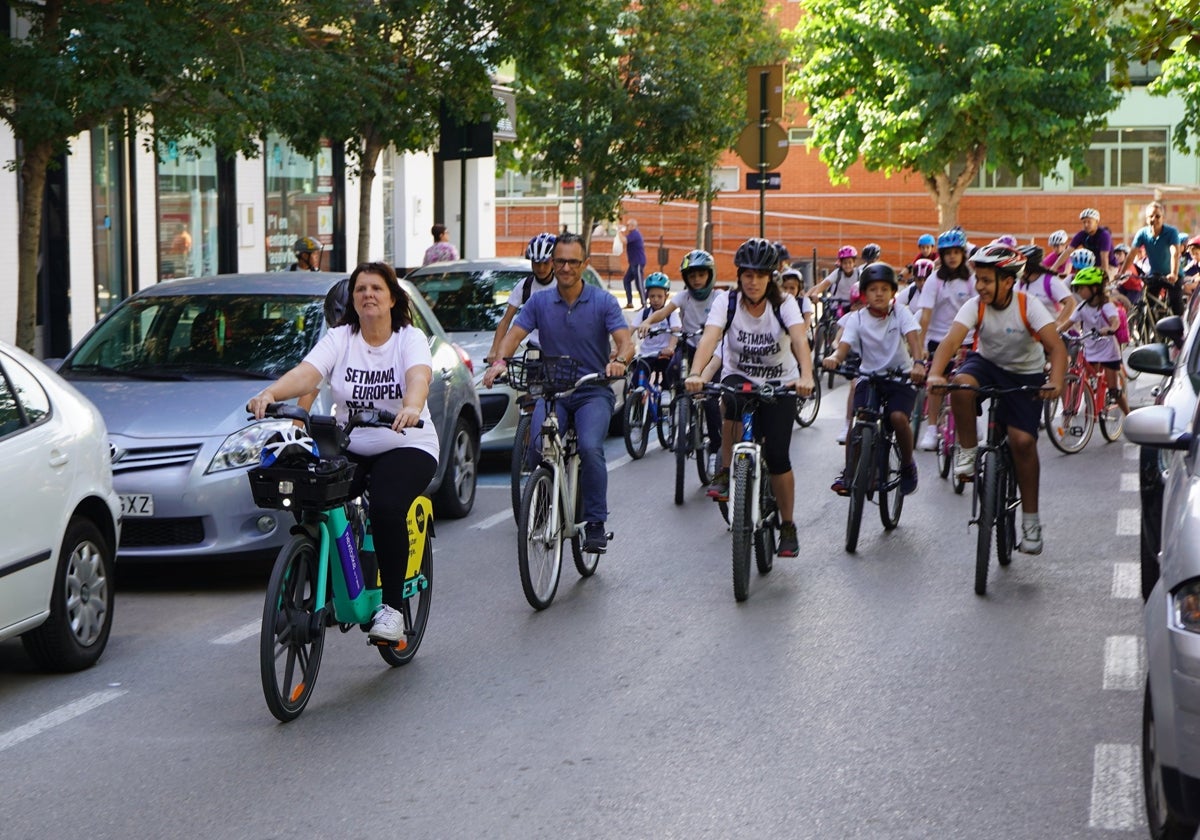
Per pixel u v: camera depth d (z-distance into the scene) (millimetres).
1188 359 8086
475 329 14344
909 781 5793
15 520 6953
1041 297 13727
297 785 5812
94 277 20750
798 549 9641
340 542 6957
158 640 8125
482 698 6949
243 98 12844
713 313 9344
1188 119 40219
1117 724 6488
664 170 26547
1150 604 5066
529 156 32438
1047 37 39812
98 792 5758
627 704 6828
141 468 8953
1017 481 9656
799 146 50969
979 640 7945
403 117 18875
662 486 13289
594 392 9289
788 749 6180
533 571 8625
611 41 25484
